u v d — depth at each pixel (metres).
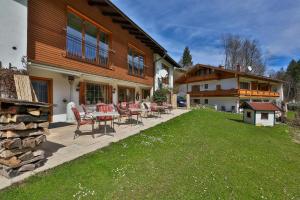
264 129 12.46
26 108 3.71
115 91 13.38
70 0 8.62
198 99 32.94
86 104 10.64
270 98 32.97
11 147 3.46
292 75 60.47
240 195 3.63
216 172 4.52
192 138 7.58
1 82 5.47
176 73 38.38
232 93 26.47
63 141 5.91
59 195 3.09
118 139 6.32
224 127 11.09
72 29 9.03
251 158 5.98
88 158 4.55
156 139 6.78
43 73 8.25
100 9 10.58
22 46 6.27
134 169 4.22
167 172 4.22
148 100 16.58
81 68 9.36
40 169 3.87
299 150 8.05
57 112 8.91
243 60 52.88
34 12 7.04
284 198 3.74
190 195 3.42
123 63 13.02
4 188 3.14
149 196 3.27
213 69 28.91
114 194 3.25
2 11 5.81
